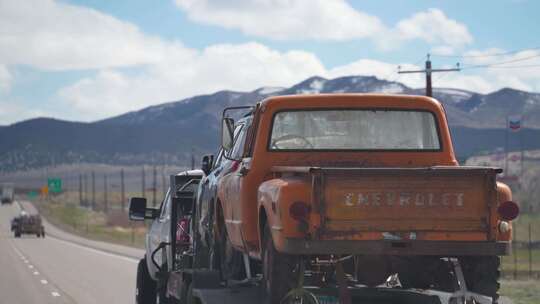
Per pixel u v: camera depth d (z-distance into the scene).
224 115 17.19
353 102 16.16
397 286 15.56
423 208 13.16
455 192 13.23
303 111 16.11
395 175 13.13
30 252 86.12
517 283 38.16
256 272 17.19
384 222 13.11
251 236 15.56
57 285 43.03
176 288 19.86
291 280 13.66
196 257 20.02
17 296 37.03
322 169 12.98
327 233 13.01
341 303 13.47
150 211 25.77
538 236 126.06
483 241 13.27
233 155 18.17
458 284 13.85
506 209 13.27
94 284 43.44
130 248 92.94
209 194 19.22
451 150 16.19
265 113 16.03
